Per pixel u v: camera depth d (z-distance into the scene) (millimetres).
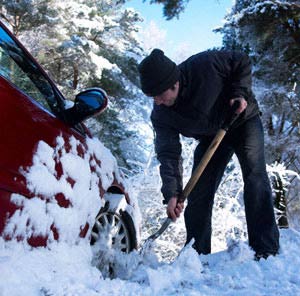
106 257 2600
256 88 12523
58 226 2047
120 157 12297
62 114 2484
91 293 1907
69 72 14836
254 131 2982
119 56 15867
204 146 3287
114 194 2799
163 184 2980
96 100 2471
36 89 2438
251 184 2932
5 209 1749
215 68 2832
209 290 2221
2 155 1785
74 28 13773
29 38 12391
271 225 2920
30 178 1893
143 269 2566
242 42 12336
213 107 2934
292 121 12789
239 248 2875
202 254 3094
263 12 11430
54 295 1788
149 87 2691
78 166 2271
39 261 1873
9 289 1646
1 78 2070
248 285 2301
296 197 12438
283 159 12672
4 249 1735
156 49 2705
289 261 2758
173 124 3045
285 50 12508
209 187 3258
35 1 11977
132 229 2895
